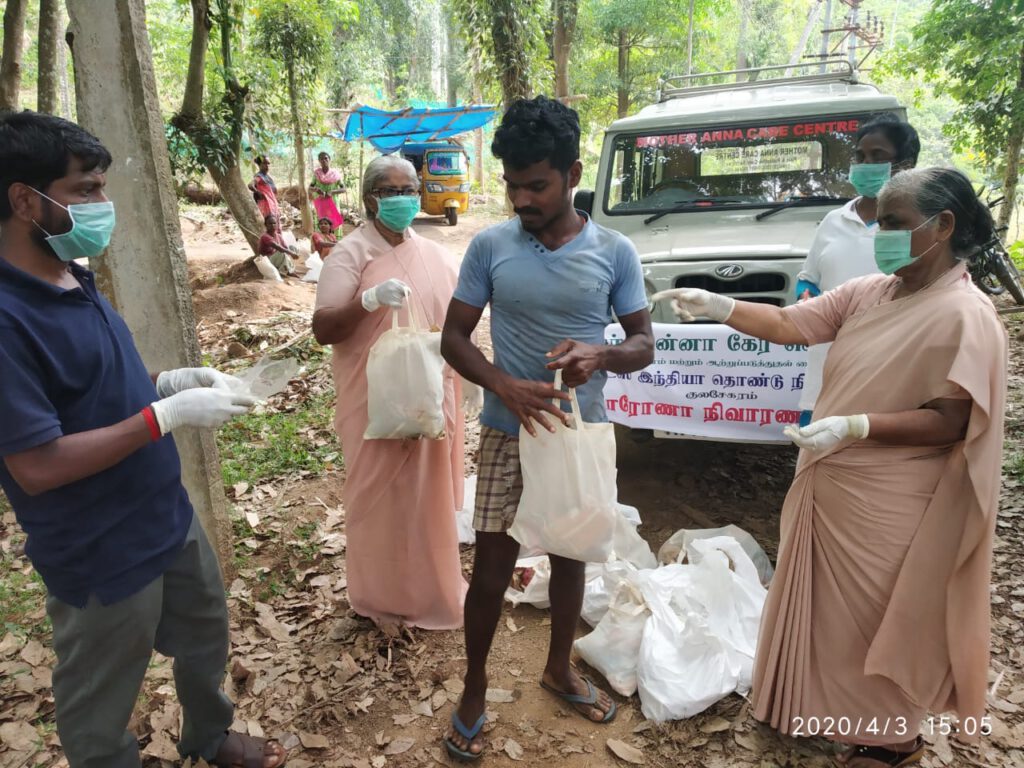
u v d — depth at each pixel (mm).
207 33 9844
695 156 4758
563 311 2293
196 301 9367
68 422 1798
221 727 2451
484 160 29656
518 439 2432
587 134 21391
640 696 2715
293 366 2170
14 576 3725
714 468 4672
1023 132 10062
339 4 15648
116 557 1919
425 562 3160
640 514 4145
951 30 10344
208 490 3426
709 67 23719
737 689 2721
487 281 2371
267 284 9984
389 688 2877
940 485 2096
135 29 2979
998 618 3145
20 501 1849
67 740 2057
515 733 2633
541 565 3418
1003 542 3707
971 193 2016
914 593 2135
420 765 2523
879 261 2092
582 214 2371
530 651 3070
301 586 3580
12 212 1710
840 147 4480
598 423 2410
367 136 18438
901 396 2100
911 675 2189
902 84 27500
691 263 3869
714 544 3195
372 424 2859
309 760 2545
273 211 11023
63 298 1779
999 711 2654
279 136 15508
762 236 4230
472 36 9492
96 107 2980
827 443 2033
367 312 2846
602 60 20734
